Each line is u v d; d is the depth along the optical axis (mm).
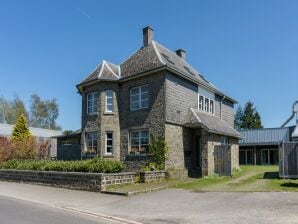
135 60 27484
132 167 25031
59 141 33344
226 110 33312
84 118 27688
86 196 17156
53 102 85250
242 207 12891
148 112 24578
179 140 24875
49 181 21938
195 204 14016
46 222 10891
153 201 15086
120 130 26312
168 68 23750
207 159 24359
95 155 26484
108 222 11242
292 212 11648
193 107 26938
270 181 20375
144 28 28344
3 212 12711
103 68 27453
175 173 22484
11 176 25672
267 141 44469
